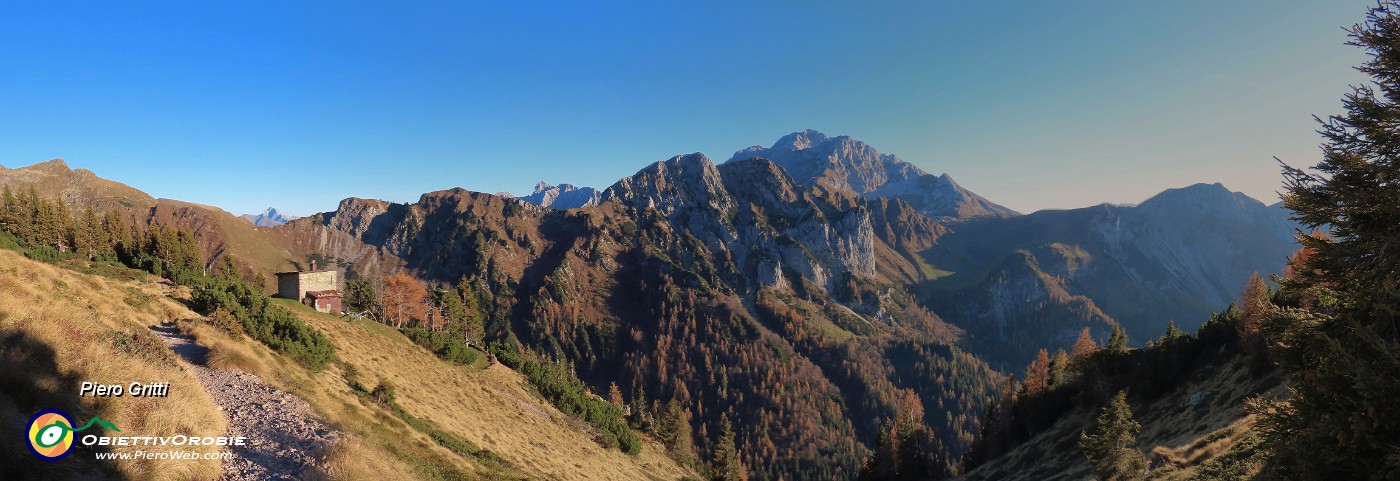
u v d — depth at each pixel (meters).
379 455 22.45
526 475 35.78
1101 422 35.19
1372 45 13.31
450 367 69.81
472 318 106.25
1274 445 13.37
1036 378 90.50
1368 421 11.06
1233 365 51.12
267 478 16.83
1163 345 67.56
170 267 70.50
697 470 102.38
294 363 38.28
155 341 27.56
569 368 193.12
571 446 61.47
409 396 45.47
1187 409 51.50
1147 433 53.31
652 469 78.81
